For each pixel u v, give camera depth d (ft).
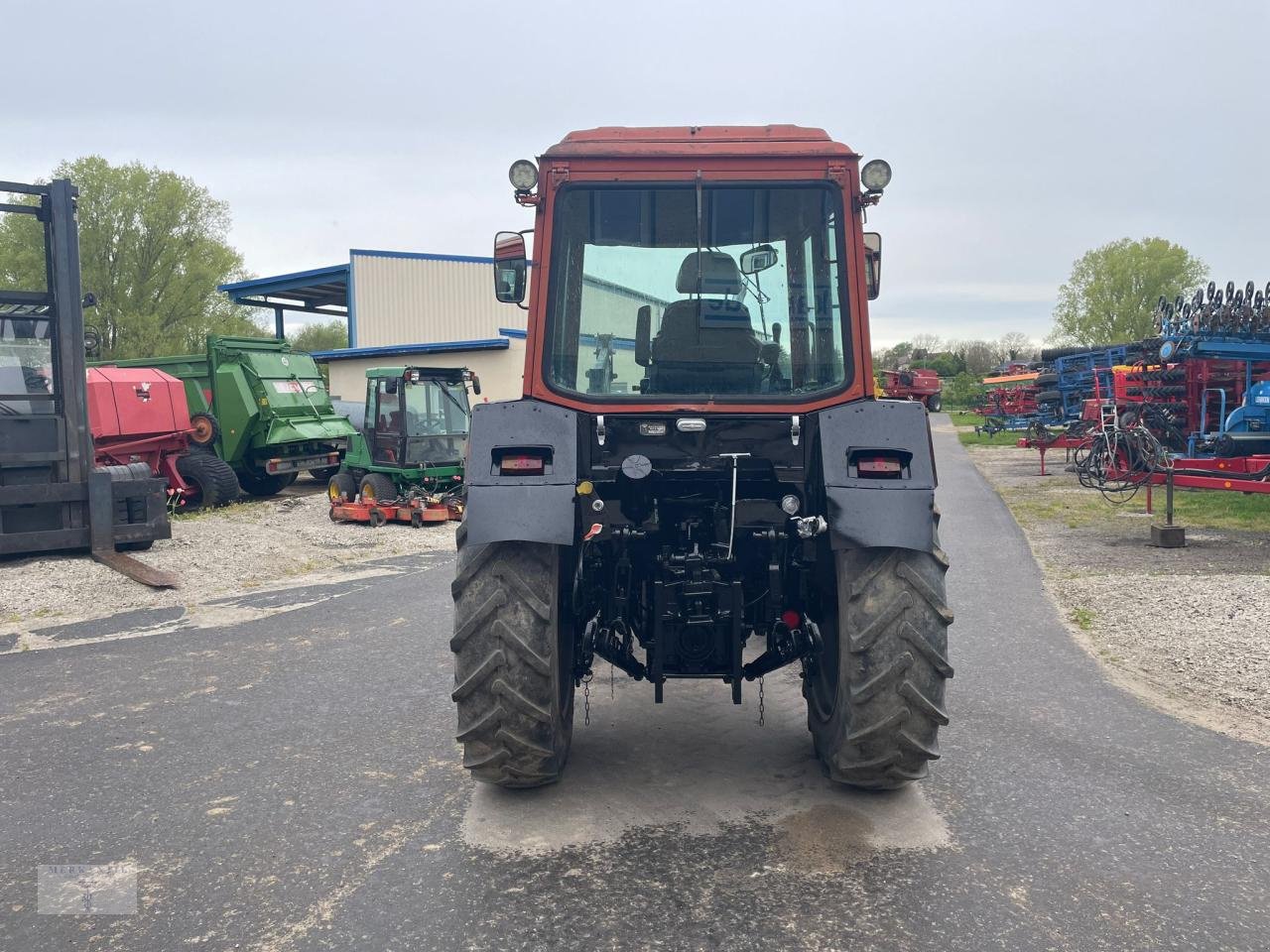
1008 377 118.62
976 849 11.34
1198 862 11.02
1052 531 38.47
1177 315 44.09
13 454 29.96
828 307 12.78
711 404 12.63
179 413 48.62
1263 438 40.04
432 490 44.93
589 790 13.15
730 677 12.37
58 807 12.84
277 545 35.32
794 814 12.32
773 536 12.44
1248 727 15.65
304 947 9.43
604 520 12.73
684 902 10.17
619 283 12.87
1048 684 17.99
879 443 11.79
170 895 10.46
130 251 143.02
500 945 9.42
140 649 21.45
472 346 84.84
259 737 15.53
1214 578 26.16
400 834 11.89
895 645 11.46
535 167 12.81
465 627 11.75
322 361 97.71
